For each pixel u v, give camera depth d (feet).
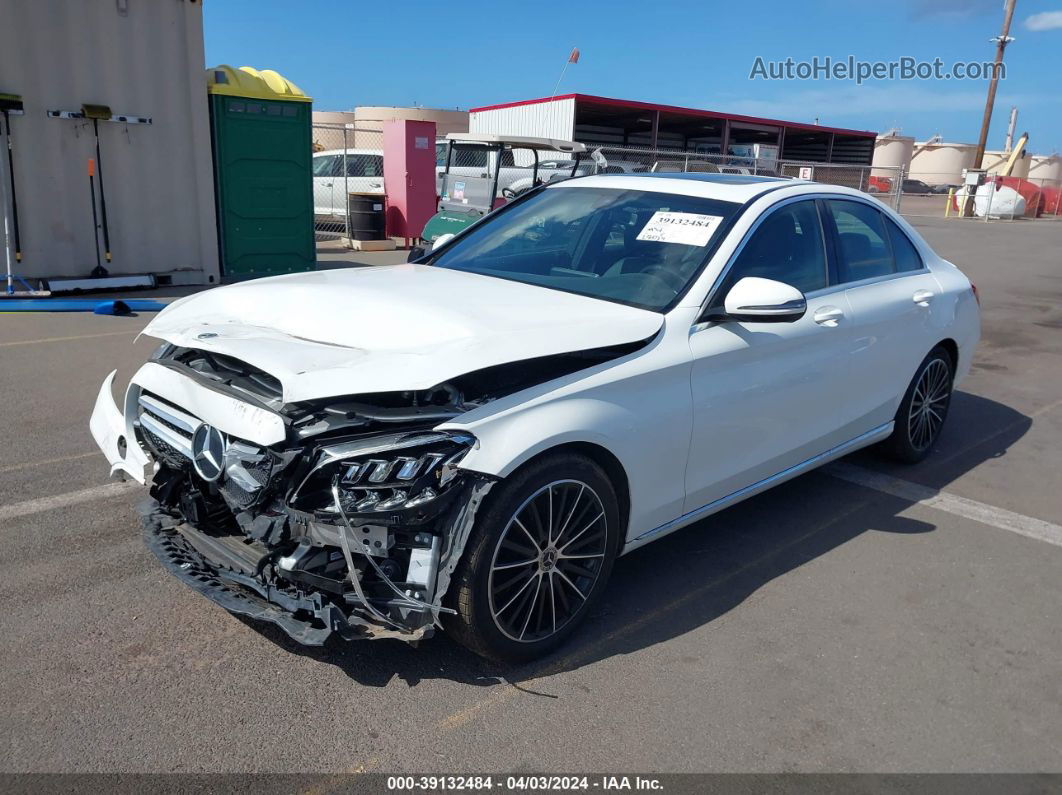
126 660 9.73
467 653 10.23
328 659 9.94
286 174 37.37
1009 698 9.90
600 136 107.04
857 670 10.30
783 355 12.52
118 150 32.63
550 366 9.89
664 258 12.26
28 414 18.06
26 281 31.55
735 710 9.43
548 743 8.75
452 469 8.67
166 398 10.27
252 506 9.04
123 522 13.17
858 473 17.12
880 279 15.33
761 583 12.34
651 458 10.67
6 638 10.03
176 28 32.94
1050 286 47.50
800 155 125.59
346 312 10.43
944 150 192.95
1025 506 15.74
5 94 29.66
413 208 52.31
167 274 34.81
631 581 12.23
